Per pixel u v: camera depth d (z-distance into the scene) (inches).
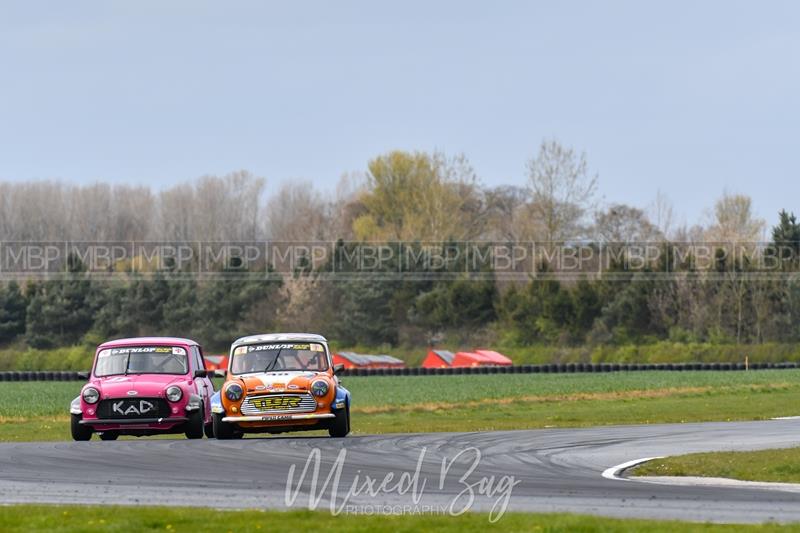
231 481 1975.9
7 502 1722.4
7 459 2335.1
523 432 3270.2
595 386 6939.0
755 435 3169.3
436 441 2859.3
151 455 2407.7
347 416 2918.3
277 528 1424.7
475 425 4010.8
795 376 7859.3
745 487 1977.1
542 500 1774.1
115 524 1437.0
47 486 1903.3
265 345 3014.3
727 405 5290.4
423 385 7190.0
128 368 3093.0
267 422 2837.1
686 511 1649.9
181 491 1845.5
